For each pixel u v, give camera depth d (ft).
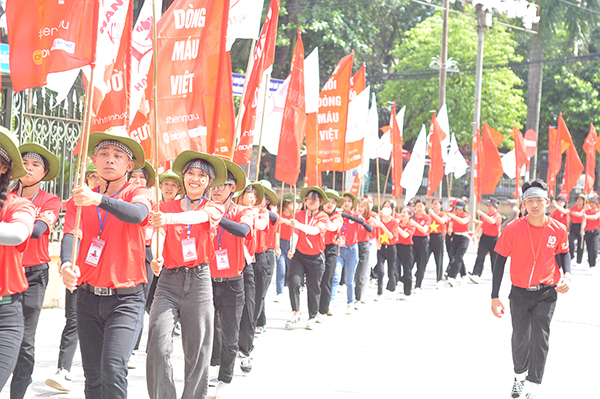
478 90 80.59
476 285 50.47
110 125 20.35
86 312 13.76
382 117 134.10
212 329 15.76
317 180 35.32
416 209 45.52
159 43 20.17
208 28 20.01
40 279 16.70
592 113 127.24
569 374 23.57
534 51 118.11
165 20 20.20
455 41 116.88
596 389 21.66
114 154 13.94
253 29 23.22
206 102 20.06
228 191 19.02
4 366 11.80
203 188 16.05
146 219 13.92
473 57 116.47
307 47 108.47
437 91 118.01
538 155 131.34
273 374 22.52
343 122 36.29
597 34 129.08
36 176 17.30
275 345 27.37
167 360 14.76
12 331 12.10
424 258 44.98
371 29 113.80
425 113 120.57
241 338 22.09
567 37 124.47
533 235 19.29
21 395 15.97
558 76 126.72
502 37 119.03
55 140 31.81
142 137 24.20
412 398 20.01
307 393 20.22
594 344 29.07
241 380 21.66
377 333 30.45
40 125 30.73
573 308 39.06
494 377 22.89
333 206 32.35
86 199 12.43
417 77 116.67
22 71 14.69
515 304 19.70
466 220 49.83
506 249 19.79
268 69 26.45
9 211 11.71
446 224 50.49
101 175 13.96
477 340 29.32
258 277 25.77
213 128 20.07
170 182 22.12
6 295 12.09
